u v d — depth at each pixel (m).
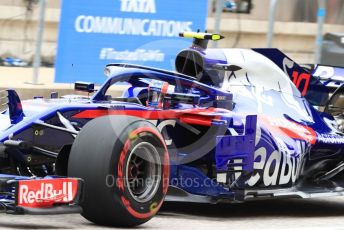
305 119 28.89
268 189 26.86
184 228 22.86
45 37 49.22
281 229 23.58
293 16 58.81
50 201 20.92
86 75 36.81
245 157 25.59
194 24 38.97
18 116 23.34
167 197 24.61
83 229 21.56
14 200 20.44
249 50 28.56
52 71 44.41
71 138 24.11
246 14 56.97
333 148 28.94
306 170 28.73
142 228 22.36
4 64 48.41
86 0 36.28
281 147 26.95
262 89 28.16
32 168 24.23
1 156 22.64
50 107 23.84
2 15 48.62
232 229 23.19
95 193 21.38
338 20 59.47
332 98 30.94
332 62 47.41
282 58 29.48
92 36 36.66
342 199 32.47
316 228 24.19
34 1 49.25
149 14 37.66
